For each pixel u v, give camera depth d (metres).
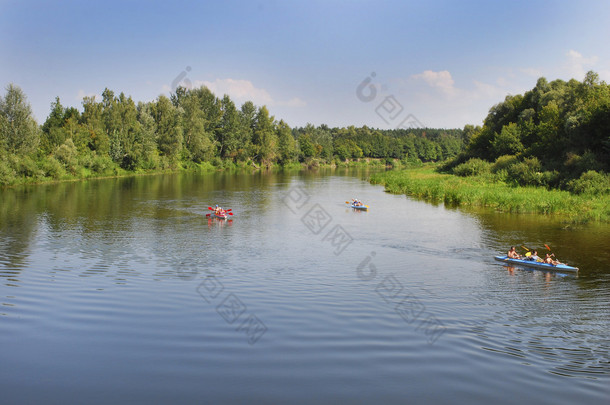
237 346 13.75
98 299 18.03
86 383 11.56
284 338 14.35
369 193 62.66
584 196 46.75
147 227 35.44
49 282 20.36
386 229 35.44
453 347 13.96
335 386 11.58
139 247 28.36
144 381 11.68
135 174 95.44
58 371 12.15
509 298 19.11
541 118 76.50
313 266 24.28
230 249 28.20
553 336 15.02
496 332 15.24
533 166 62.22
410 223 38.28
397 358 13.09
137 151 95.62
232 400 10.88
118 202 50.19
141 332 14.72
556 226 36.62
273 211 45.22
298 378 11.92
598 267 24.47
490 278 22.30
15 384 11.48
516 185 59.44
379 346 13.88
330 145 167.75
